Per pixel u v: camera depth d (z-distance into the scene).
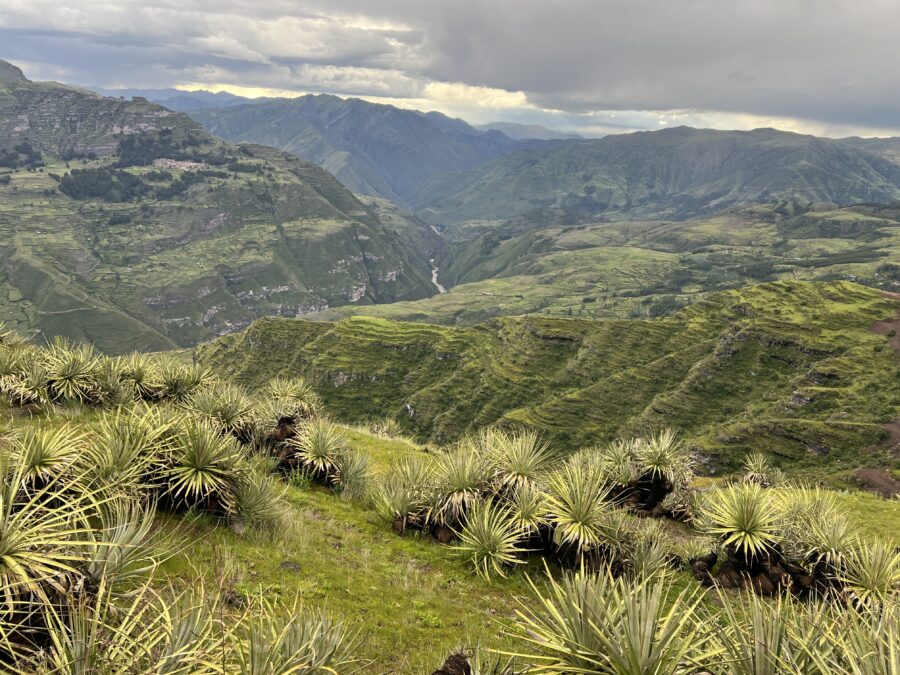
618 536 11.05
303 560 9.07
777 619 4.57
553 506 10.97
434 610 8.57
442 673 5.75
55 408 13.59
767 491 14.02
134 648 4.19
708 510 13.19
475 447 13.38
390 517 12.26
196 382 17.45
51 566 5.07
